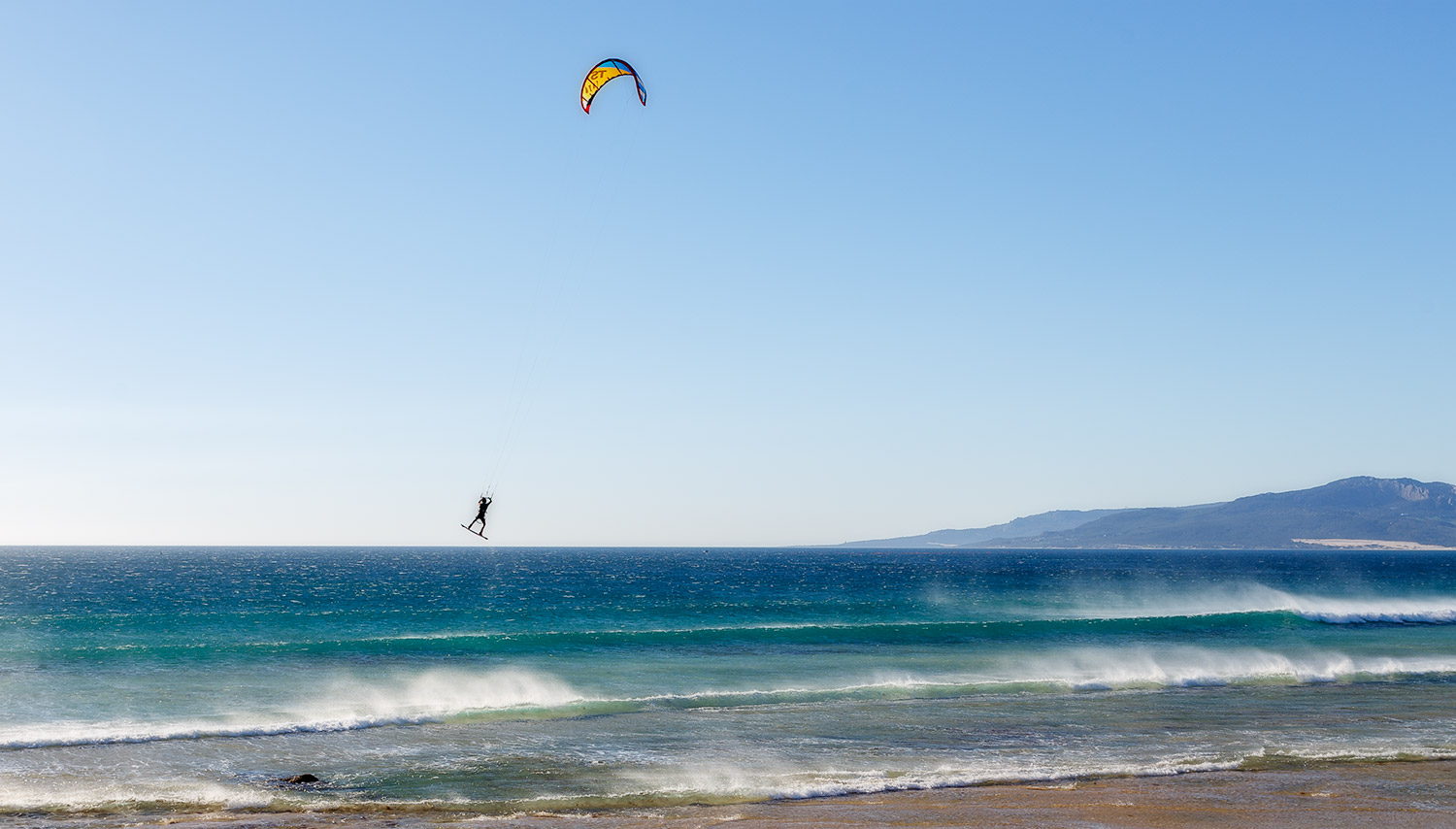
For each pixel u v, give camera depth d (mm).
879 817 15188
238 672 28547
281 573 129375
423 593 79250
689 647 34625
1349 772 18250
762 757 19406
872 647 35219
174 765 18469
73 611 56500
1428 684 28828
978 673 29922
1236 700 26078
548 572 137875
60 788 16719
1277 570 161625
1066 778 17812
